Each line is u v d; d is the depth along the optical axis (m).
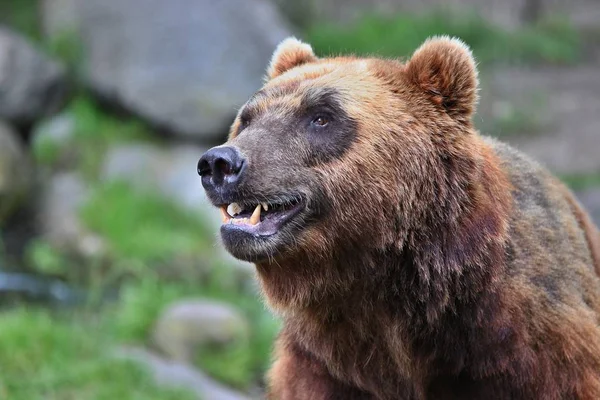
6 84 21.47
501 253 6.86
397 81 7.30
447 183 6.96
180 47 23.03
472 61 7.17
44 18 24.42
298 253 6.91
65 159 21.06
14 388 11.88
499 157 7.72
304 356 7.48
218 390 13.05
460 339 6.93
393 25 29.39
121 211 19.33
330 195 6.89
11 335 12.98
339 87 7.11
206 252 18.48
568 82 28.97
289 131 7.00
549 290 6.98
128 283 17.88
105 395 11.98
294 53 8.22
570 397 6.92
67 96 22.69
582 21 35.25
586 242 8.16
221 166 6.74
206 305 15.36
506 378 6.94
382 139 6.99
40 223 19.88
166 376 13.01
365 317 7.04
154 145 21.91
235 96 22.34
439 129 7.09
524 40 30.64
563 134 25.52
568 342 6.89
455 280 6.84
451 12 30.70
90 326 15.44
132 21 23.42
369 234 6.91
